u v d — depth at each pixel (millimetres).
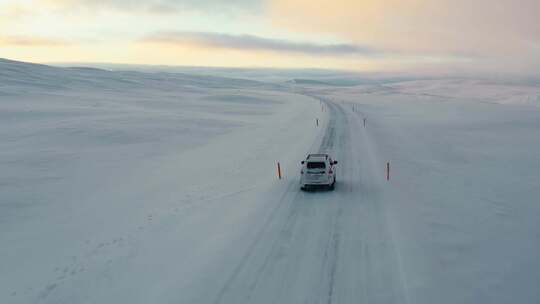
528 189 20484
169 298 9875
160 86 133625
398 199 17812
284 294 9812
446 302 9344
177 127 42719
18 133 36469
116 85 118625
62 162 26484
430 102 104250
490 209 16766
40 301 10273
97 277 11344
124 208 17688
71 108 57375
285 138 37812
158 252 12805
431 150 32375
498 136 40844
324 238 13320
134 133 37906
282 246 12758
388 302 9328
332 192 19109
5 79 97000
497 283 10336
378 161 26938
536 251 12508
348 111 70000
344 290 9922
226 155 29719
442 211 16281
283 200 17859
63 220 16328
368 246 12570
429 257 11773
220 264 11617
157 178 22922
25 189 20359
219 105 75688
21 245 13906
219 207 17219
